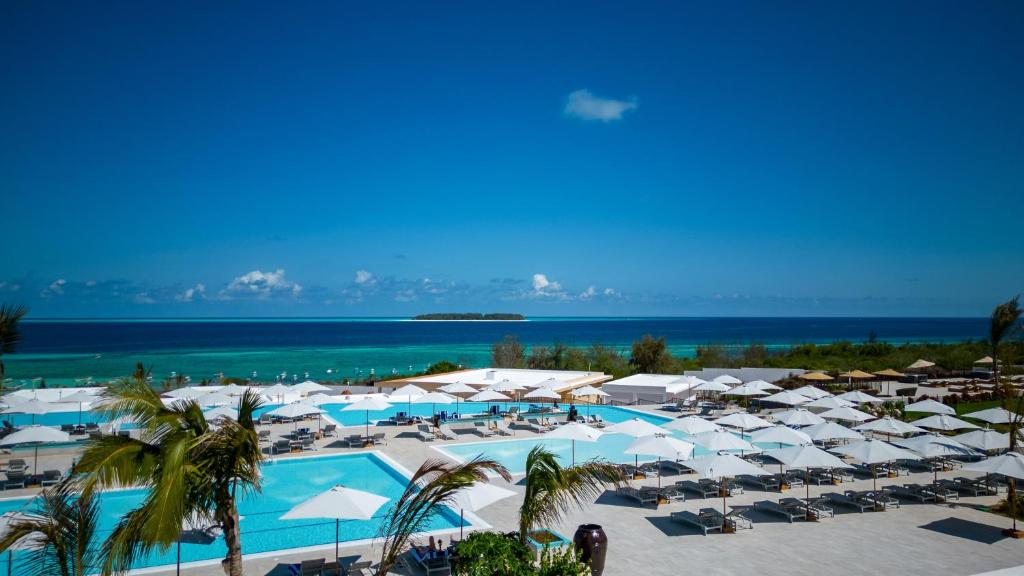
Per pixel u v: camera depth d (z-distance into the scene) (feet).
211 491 28.66
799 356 198.59
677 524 48.11
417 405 113.60
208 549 42.78
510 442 82.43
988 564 39.96
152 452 26.68
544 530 43.04
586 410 104.99
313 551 41.34
